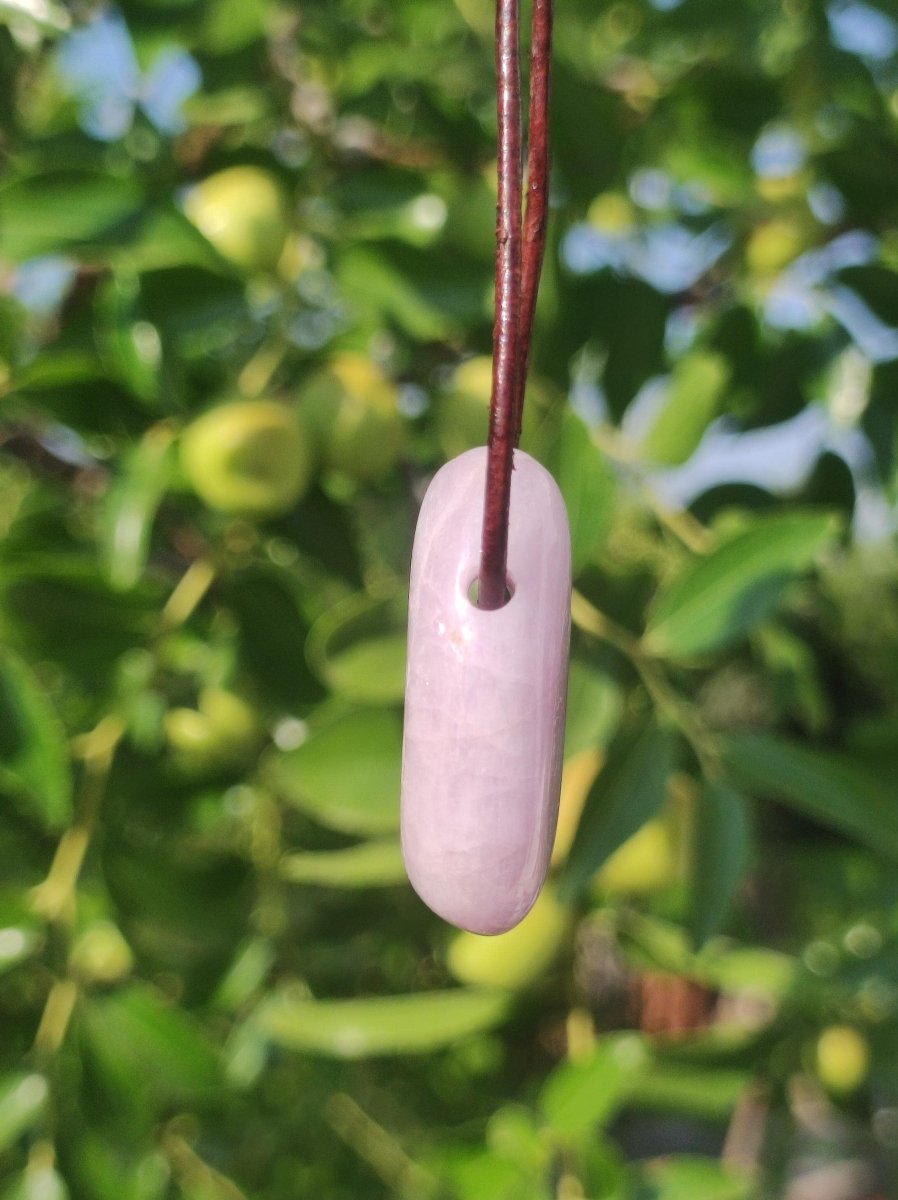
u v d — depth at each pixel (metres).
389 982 0.54
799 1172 0.65
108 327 0.36
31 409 0.37
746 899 0.60
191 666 0.42
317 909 0.47
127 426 0.38
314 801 0.33
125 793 0.41
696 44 0.48
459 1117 0.53
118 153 0.40
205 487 0.37
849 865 0.48
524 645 0.17
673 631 0.33
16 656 0.36
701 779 0.32
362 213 0.41
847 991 0.38
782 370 0.45
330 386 0.39
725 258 0.47
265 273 0.39
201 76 0.41
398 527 0.42
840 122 0.49
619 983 0.52
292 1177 0.54
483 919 0.18
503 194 0.16
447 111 0.45
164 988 0.45
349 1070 0.49
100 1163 0.35
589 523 0.32
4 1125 0.34
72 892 0.37
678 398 0.41
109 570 0.35
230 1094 0.39
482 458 0.18
